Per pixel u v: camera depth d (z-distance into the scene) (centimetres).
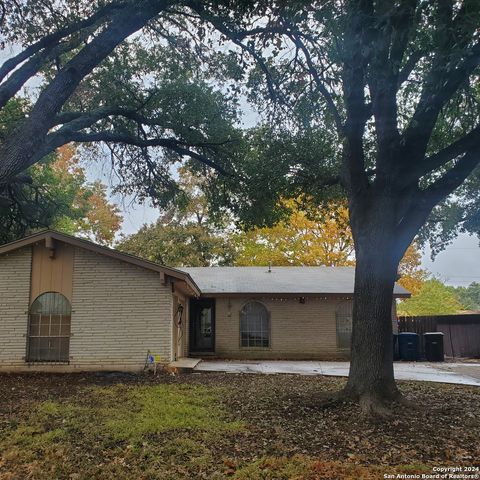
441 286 3825
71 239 1274
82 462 517
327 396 815
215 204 1506
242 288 1823
